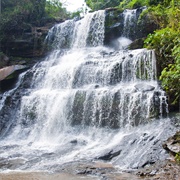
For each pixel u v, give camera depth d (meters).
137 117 10.27
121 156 7.96
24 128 12.52
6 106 13.59
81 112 11.48
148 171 6.74
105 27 17.11
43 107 12.59
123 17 17.14
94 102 11.31
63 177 6.68
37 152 9.24
